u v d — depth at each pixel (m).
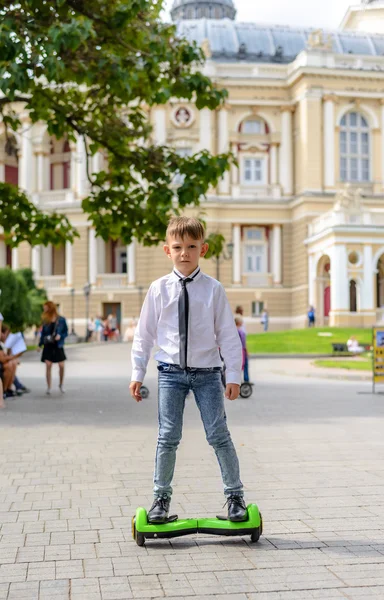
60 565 4.81
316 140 56.50
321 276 53.75
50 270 61.50
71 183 59.78
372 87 57.44
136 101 57.34
